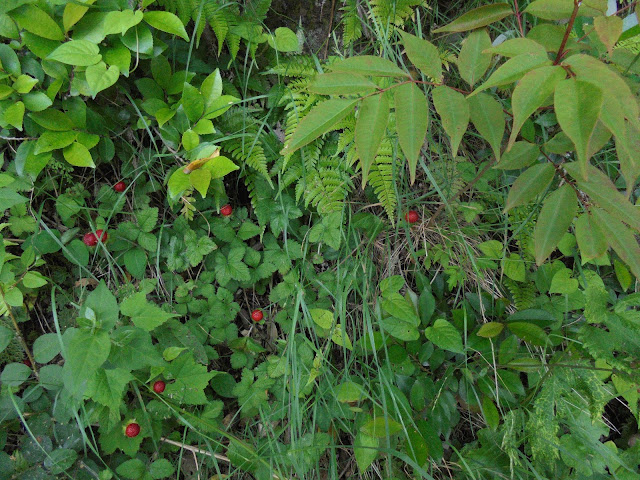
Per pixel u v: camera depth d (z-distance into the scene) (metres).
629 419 2.52
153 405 2.12
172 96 2.33
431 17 2.72
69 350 1.73
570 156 2.50
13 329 2.19
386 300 2.23
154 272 2.51
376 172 2.35
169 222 2.59
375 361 2.25
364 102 1.34
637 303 2.13
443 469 2.32
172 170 2.37
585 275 2.29
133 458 2.08
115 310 1.83
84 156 2.15
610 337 2.12
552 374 2.16
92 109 2.28
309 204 2.65
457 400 2.29
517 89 1.11
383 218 2.64
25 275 2.15
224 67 2.54
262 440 2.30
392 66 1.41
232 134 2.37
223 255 2.54
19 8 1.95
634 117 1.04
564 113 1.06
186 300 2.43
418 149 1.28
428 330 2.15
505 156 1.64
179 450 2.27
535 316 2.15
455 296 2.59
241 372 2.57
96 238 2.31
